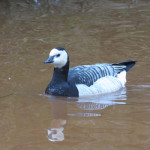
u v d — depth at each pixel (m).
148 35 18.36
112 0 27.12
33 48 16.83
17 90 12.25
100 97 11.78
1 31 19.61
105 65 13.03
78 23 20.91
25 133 8.62
